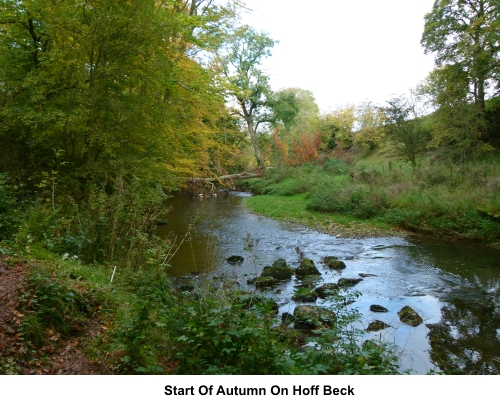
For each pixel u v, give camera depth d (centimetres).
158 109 947
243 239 1272
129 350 369
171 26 874
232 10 1326
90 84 853
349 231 1382
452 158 2034
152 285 586
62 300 435
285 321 595
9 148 857
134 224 724
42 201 761
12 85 873
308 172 2716
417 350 522
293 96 3628
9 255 507
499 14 2044
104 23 793
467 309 669
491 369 472
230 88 1198
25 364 340
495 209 1178
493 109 2344
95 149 895
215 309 390
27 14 855
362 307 682
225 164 2595
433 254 1052
